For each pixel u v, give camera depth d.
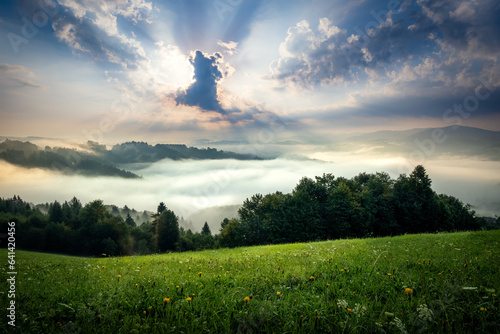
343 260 7.57
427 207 56.19
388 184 59.72
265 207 58.06
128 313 4.05
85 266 9.20
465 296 4.35
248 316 3.78
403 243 13.10
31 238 83.56
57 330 3.62
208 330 3.53
